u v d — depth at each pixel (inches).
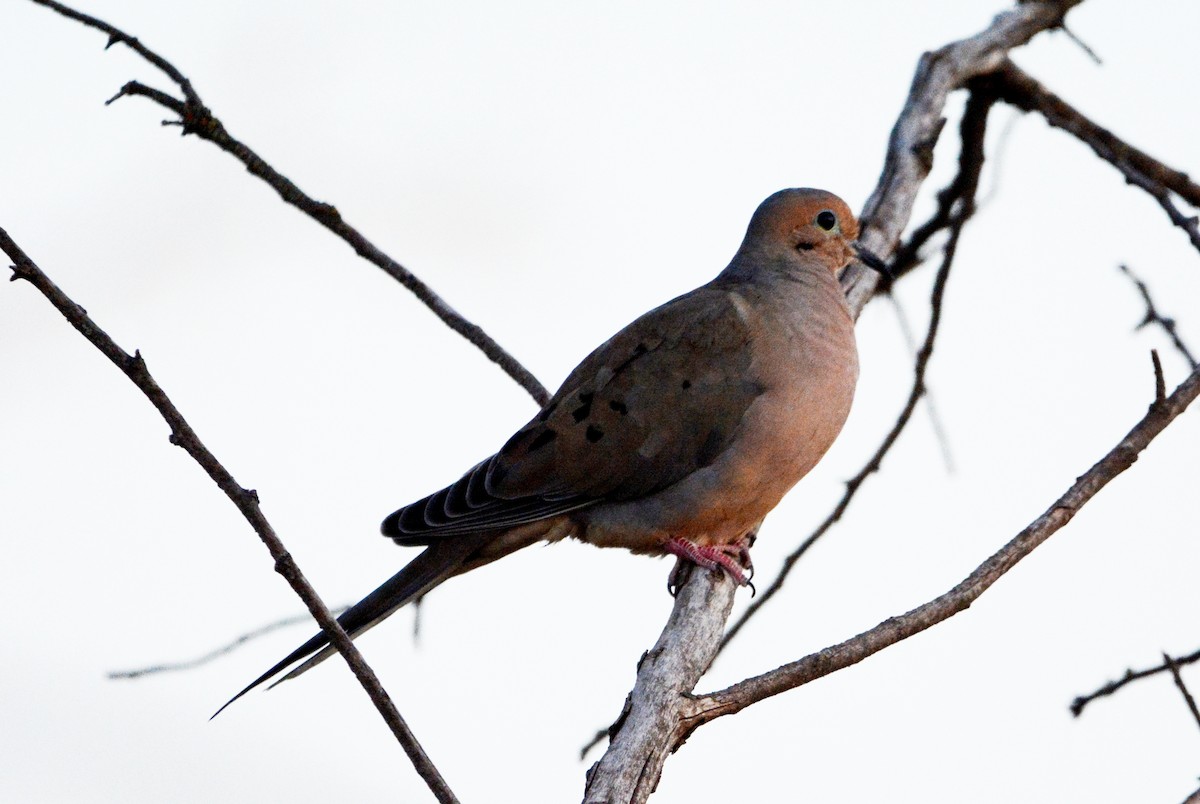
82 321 252.2
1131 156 486.3
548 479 412.5
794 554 427.2
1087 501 323.6
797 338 415.5
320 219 414.3
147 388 253.0
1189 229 439.8
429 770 252.8
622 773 291.9
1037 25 493.4
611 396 415.8
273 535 253.0
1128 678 346.0
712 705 302.0
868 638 303.3
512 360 436.8
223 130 390.0
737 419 409.4
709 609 393.7
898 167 473.7
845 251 441.1
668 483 411.8
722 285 439.8
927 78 485.1
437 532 403.5
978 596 311.1
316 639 332.5
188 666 324.5
